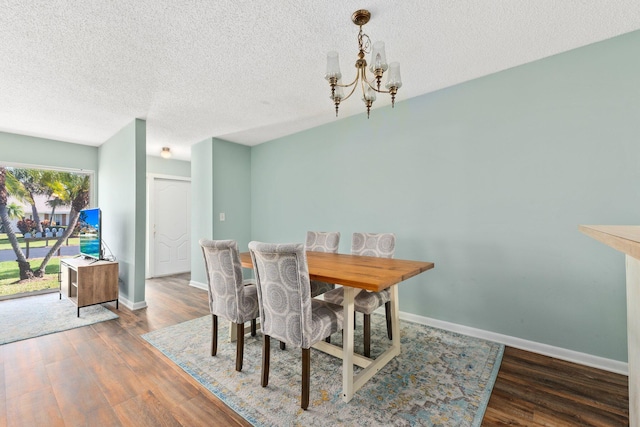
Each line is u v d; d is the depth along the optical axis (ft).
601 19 5.72
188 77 7.83
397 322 6.99
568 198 6.87
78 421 4.84
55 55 6.66
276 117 11.00
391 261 7.20
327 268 6.17
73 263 10.71
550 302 7.09
